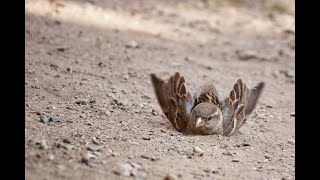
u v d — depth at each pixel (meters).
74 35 17.27
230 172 9.04
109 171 8.41
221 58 18.17
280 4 24.88
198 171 8.88
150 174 8.52
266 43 20.20
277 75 16.91
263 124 12.50
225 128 11.04
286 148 10.84
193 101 11.11
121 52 16.52
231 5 25.27
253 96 11.44
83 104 11.86
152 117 11.72
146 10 22.39
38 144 9.16
